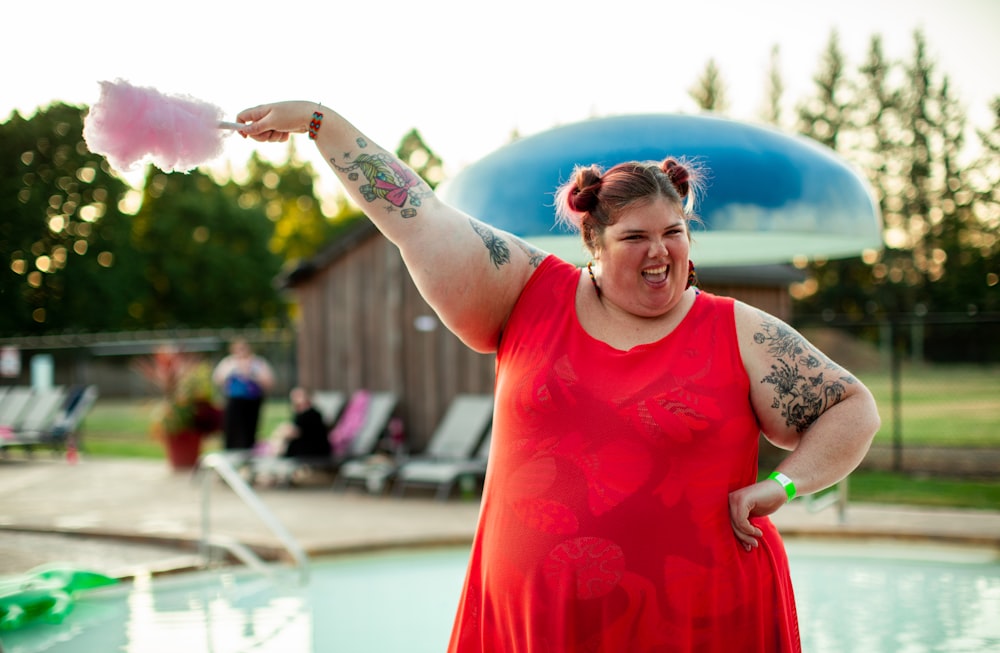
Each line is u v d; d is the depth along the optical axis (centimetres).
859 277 4006
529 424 192
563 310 198
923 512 711
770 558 194
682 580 182
